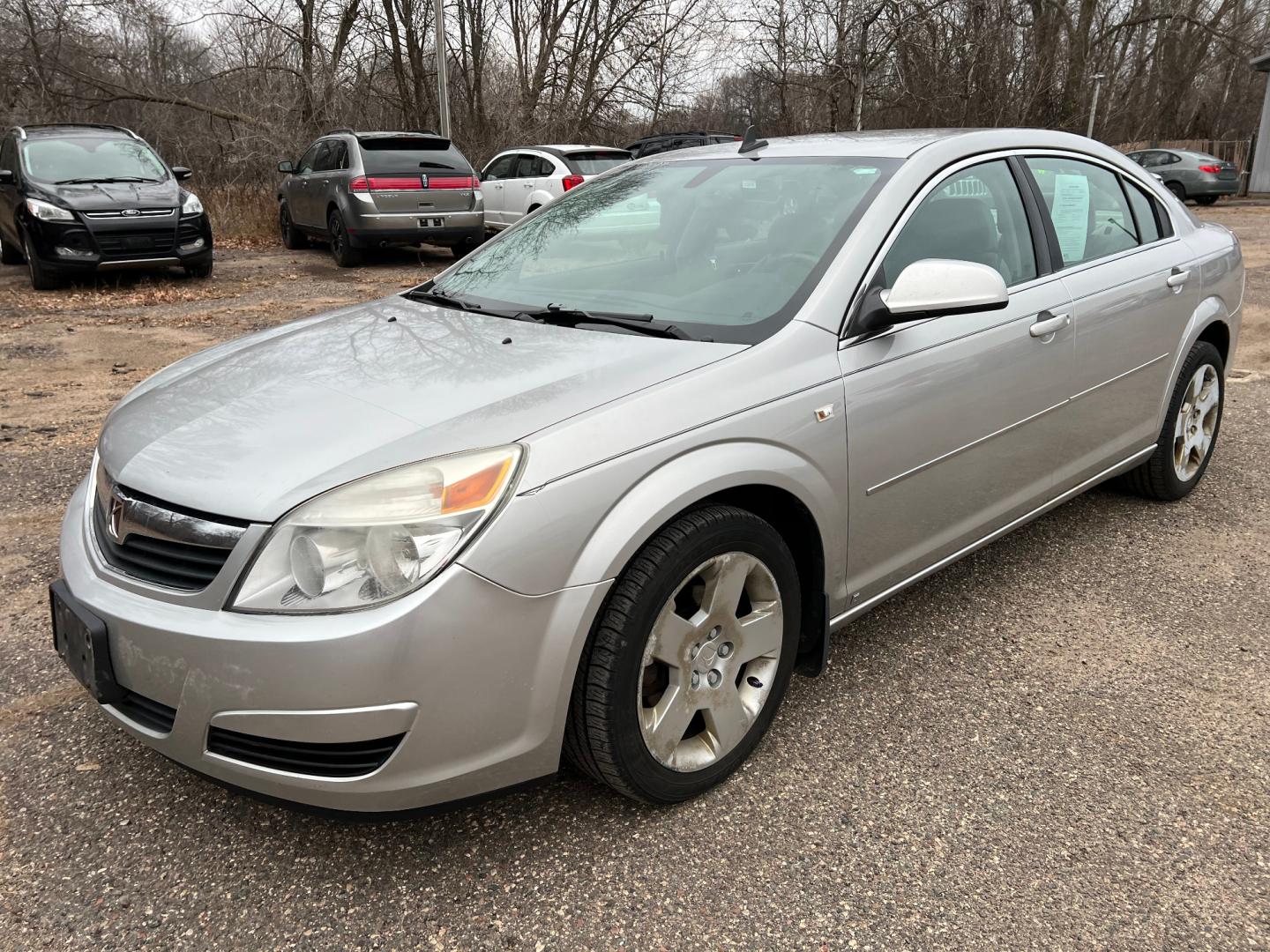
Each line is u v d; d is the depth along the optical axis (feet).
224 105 76.54
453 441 6.50
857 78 76.28
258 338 9.78
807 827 7.43
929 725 8.75
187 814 7.59
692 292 8.98
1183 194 75.36
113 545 6.98
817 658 8.63
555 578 6.41
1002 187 10.39
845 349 8.26
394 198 39.65
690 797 7.65
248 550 6.15
